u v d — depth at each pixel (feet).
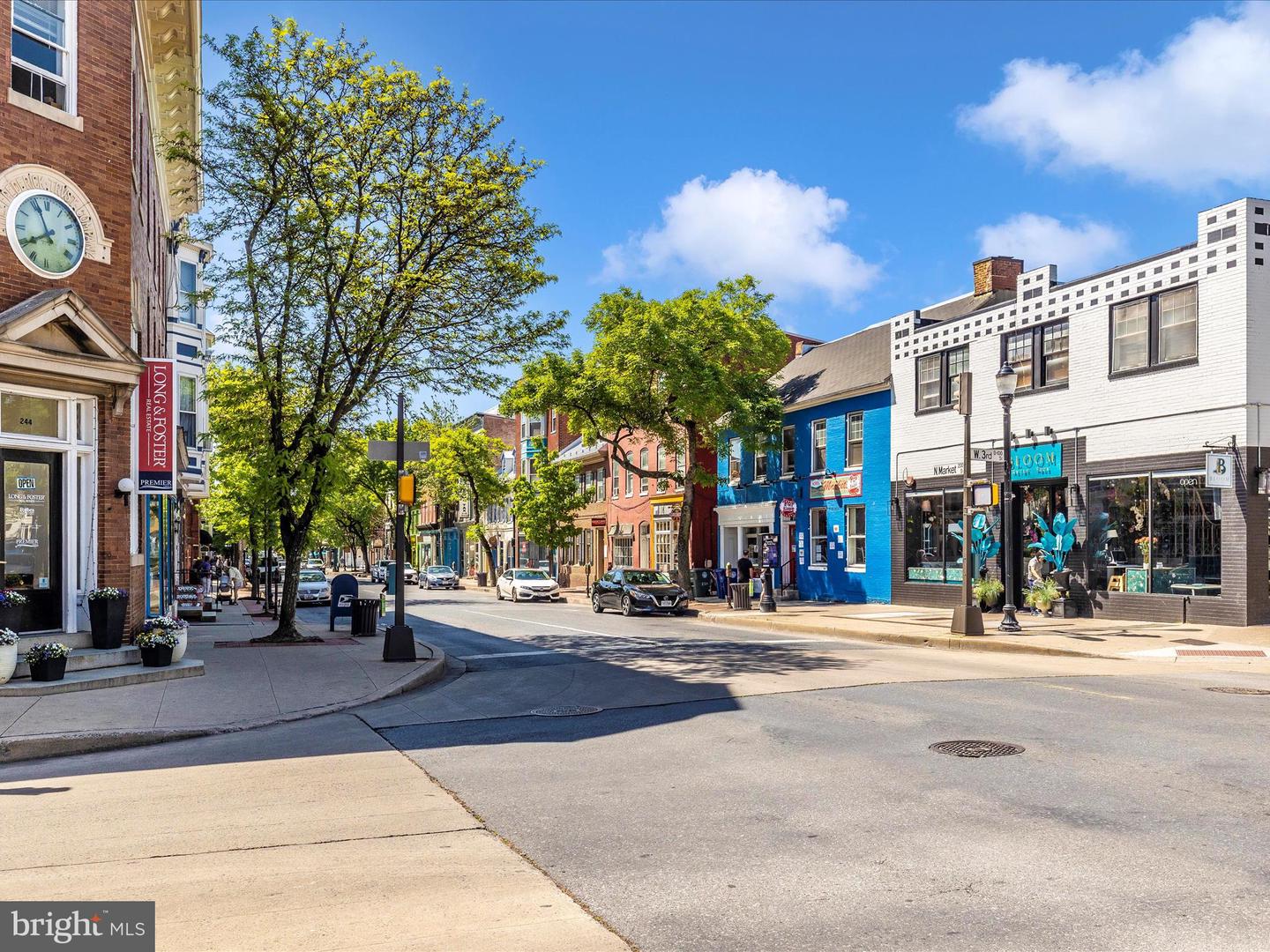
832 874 16.69
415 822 20.65
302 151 58.54
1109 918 14.48
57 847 19.25
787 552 108.06
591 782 23.95
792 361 122.62
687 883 16.44
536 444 143.54
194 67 68.49
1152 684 38.27
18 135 42.01
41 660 39.06
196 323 102.78
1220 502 59.06
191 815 21.61
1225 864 16.75
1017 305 75.66
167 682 42.45
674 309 98.99
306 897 15.98
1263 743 26.32
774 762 25.48
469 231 59.57
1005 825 19.33
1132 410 65.36
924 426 85.81
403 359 63.10
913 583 87.04
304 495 63.31
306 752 28.96
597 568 161.58
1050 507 73.10
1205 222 60.39
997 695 35.60
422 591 167.43
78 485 44.88
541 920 14.87
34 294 42.22
